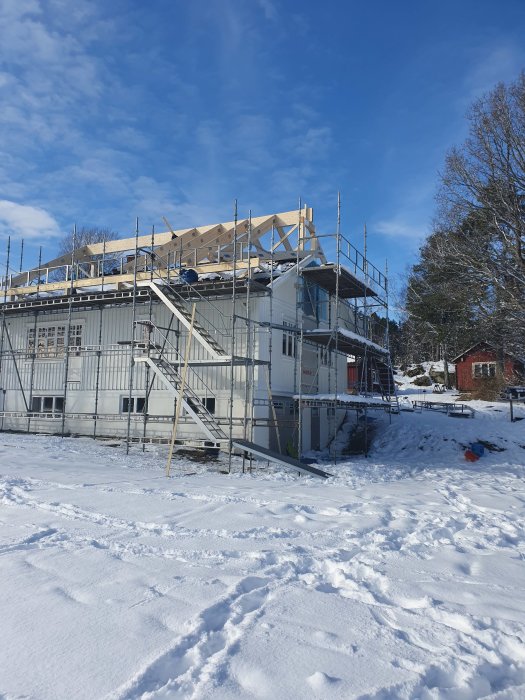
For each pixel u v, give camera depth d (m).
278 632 4.19
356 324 24.81
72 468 13.45
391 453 21.95
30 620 4.35
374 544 7.13
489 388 34.97
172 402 19.44
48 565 5.74
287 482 13.16
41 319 22.86
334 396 17.42
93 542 6.73
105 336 21.22
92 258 25.36
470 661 3.79
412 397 36.44
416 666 3.68
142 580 5.31
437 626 4.40
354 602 4.91
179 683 3.41
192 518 8.23
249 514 8.66
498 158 23.20
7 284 23.22
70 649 3.87
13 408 22.86
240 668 3.61
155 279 19.50
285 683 3.45
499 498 12.19
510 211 22.20
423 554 6.72
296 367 20.61
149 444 19.28
